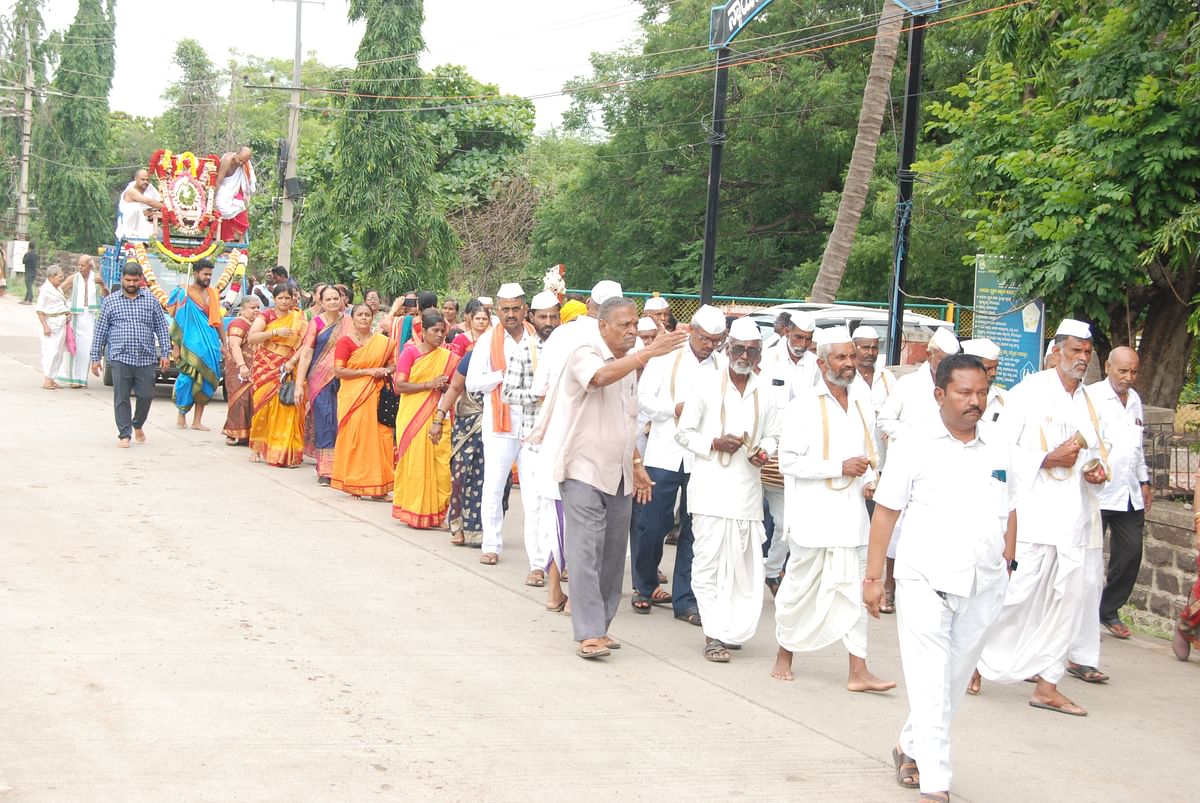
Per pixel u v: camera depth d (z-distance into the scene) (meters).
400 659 6.75
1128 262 10.59
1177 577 8.91
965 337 20.41
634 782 5.24
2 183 56.75
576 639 7.14
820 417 6.79
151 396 13.64
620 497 7.40
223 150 48.53
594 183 31.00
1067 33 12.05
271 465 13.14
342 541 9.73
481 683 6.45
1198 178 10.51
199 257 19.05
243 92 55.84
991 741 6.28
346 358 11.66
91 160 56.91
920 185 21.94
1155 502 9.22
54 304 18.03
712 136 16.31
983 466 5.31
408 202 26.12
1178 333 12.02
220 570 8.40
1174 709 7.04
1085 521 6.99
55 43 55.81
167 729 5.41
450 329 12.52
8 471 11.37
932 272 23.23
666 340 6.97
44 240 55.91
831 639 6.88
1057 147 11.09
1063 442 7.01
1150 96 10.34
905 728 5.46
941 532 5.25
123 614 7.14
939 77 24.53
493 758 5.38
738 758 5.65
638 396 8.30
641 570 8.50
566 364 7.23
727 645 7.56
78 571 8.02
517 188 34.78
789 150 27.20
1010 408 7.19
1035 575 6.93
